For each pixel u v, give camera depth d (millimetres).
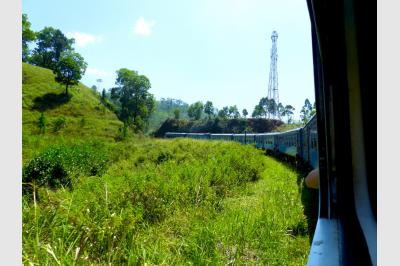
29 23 99500
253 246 5215
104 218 5172
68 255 3770
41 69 83500
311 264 1254
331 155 1577
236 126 85438
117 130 64250
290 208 7422
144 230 5730
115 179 9203
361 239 1287
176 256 4746
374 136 1376
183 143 21375
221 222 6180
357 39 1329
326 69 1505
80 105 72062
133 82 99750
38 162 12305
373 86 1342
